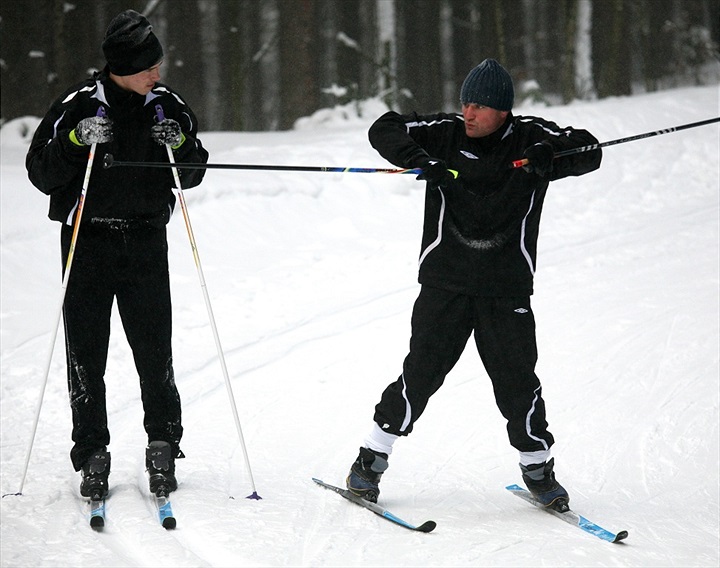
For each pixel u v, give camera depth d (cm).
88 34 5831
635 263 2338
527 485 1126
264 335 1912
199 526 1005
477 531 1045
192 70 6831
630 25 6975
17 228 2194
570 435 1443
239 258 2386
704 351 1762
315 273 2311
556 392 1606
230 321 1986
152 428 1120
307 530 1017
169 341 1113
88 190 1036
